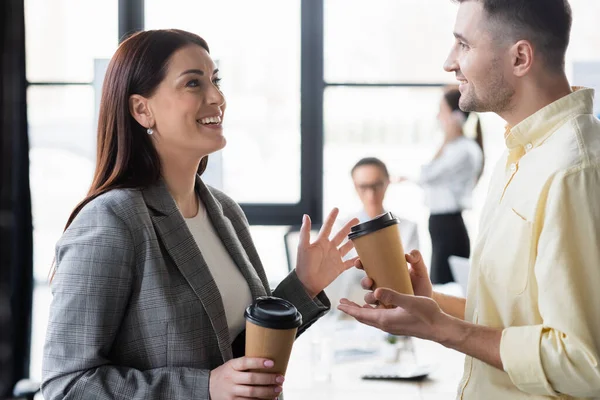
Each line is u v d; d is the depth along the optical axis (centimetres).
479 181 512
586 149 146
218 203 189
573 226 143
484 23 156
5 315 456
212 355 165
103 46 492
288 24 504
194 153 173
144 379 155
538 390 145
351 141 514
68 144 492
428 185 507
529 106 157
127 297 159
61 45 489
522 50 153
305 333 333
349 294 350
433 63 510
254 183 515
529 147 157
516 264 151
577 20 496
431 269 512
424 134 514
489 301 158
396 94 511
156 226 164
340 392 262
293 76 508
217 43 504
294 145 514
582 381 140
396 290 162
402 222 400
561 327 140
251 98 509
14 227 469
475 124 504
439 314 150
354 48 507
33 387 323
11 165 467
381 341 314
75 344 154
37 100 488
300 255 187
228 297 175
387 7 505
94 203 162
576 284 141
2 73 463
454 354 304
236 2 501
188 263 164
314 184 514
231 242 182
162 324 160
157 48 169
